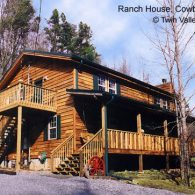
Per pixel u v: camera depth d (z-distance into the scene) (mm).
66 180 13273
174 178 17266
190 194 13086
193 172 20641
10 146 23047
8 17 45594
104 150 16641
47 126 20656
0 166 23188
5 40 45031
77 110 19203
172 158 25312
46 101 20000
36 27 51312
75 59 19578
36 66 23359
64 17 55250
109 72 22109
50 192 10078
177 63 17297
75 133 18609
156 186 14102
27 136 22016
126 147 18094
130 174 17500
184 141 16438
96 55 53344
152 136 20562
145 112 20891
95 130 20047
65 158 17938
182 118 16766
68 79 20094
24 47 48750
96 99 17250
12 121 22781
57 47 53594
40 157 20312
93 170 15969
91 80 20766
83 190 10977
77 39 53594
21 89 19016
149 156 23531
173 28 17750
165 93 29047
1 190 9922
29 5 49781
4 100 20484
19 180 12344
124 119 22250
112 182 13773
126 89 24125
